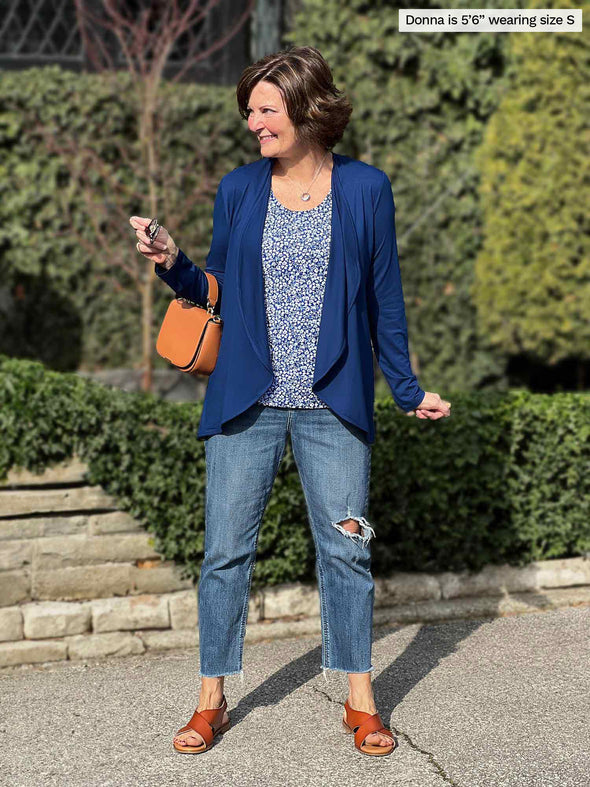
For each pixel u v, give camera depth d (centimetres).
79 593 412
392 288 306
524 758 295
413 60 814
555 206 722
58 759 298
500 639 405
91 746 307
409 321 827
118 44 830
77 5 790
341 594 303
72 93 773
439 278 829
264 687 354
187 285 299
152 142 765
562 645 396
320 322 291
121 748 305
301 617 429
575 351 745
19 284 791
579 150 719
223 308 300
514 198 733
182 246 806
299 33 817
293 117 286
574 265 734
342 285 291
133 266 783
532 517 464
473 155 821
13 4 822
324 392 291
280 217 294
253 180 301
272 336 293
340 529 298
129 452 411
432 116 819
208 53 806
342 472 298
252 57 857
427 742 306
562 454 463
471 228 826
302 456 302
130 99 782
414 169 823
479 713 328
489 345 838
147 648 401
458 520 452
